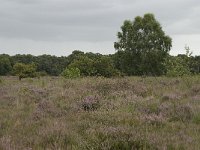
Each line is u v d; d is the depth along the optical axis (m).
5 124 8.99
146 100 12.60
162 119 9.42
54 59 96.12
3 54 100.00
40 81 22.69
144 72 61.12
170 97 13.23
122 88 16.05
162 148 6.69
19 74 38.94
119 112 10.24
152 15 63.38
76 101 12.59
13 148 6.58
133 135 7.19
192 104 11.55
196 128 8.55
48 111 10.94
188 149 6.72
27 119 9.73
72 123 8.91
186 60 28.12
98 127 8.20
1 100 13.73
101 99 12.61
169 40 61.59
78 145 6.71
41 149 6.66
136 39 62.62
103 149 6.47
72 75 26.31
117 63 63.91
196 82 17.95
